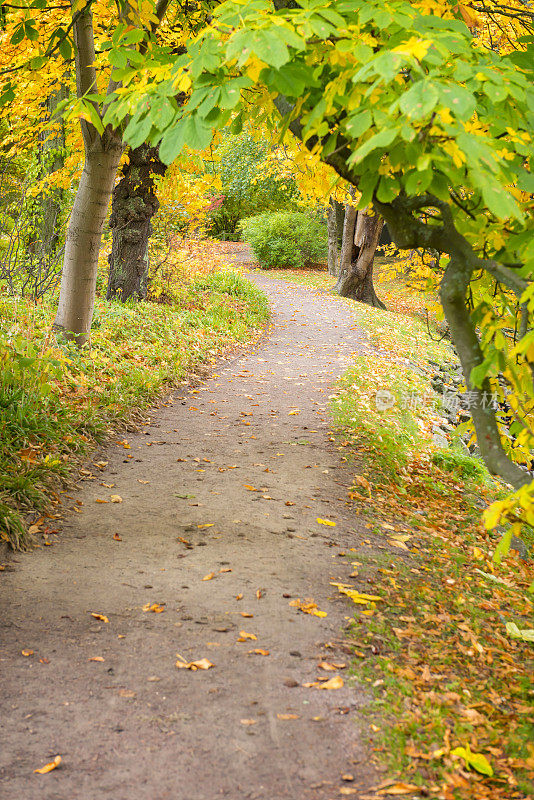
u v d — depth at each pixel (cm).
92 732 286
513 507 254
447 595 467
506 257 302
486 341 301
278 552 496
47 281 1075
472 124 262
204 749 277
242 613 396
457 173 245
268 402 993
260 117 362
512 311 354
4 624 370
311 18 259
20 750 272
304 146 328
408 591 455
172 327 1280
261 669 338
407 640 385
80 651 349
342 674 338
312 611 402
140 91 302
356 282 2339
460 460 856
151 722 294
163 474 662
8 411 643
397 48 225
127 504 576
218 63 255
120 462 686
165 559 471
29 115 1011
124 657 346
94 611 392
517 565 589
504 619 447
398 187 271
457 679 346
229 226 3922
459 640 398
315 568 473
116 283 1420
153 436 789
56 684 319
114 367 938
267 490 636
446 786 254
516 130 282
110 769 264
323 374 1208
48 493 554
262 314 1764
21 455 588
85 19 721
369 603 418
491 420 306
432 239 292
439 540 588
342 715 303
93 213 890
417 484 750
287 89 258
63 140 1282
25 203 1029
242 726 293
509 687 349
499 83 247
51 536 498
